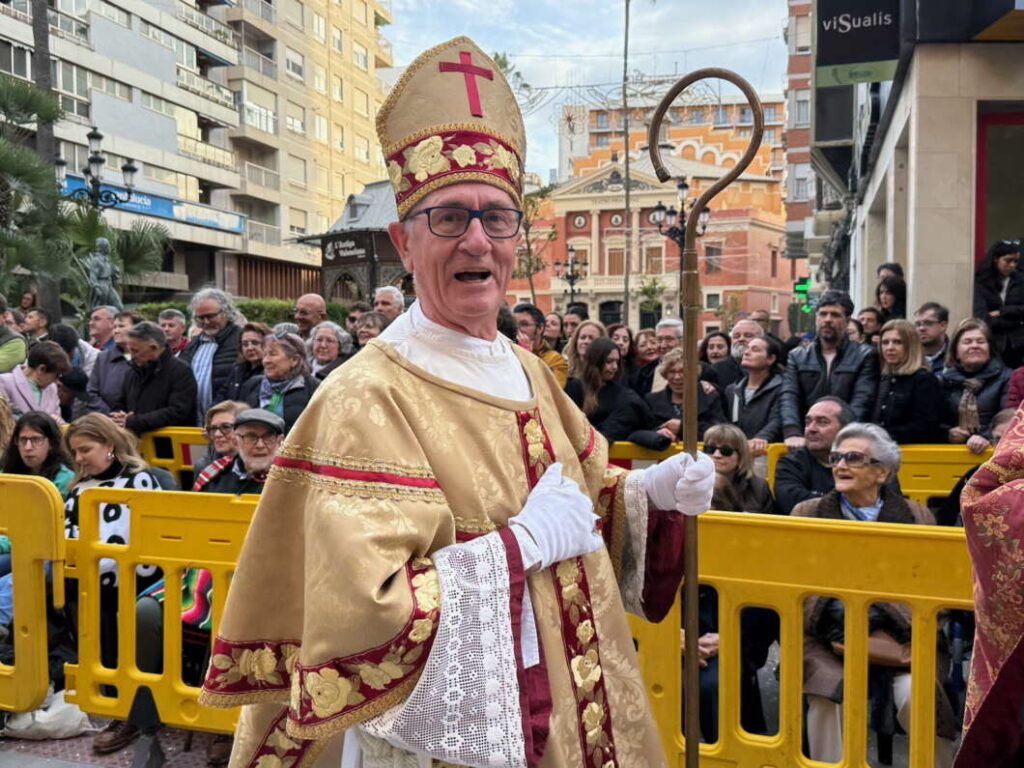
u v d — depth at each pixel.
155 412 5.29
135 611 3.03
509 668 1.32
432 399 1.49
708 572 2.47
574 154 68.38
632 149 54.97
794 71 32.97
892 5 8.41
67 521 3.51
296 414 4.88
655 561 1.79
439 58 1.55
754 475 3.64
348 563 1.29
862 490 3.08
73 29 27.34
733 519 2.43
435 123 1.53
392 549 1.31
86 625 3.04
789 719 2.43
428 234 1.52
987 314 6.36
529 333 5.55
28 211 12.47
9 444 3.97
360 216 16.23
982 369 4.71
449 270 1.52
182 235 31.75
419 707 1.28
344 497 1.35
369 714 1.28
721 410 5.16
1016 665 1.62
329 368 5.54
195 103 33.03
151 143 30.72
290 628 1.49
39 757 3.03
